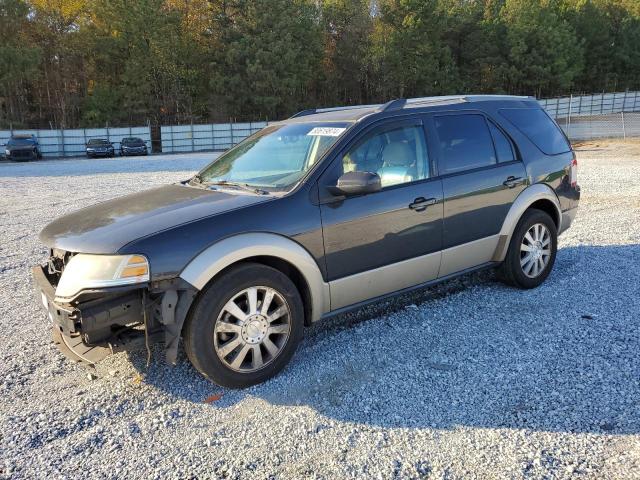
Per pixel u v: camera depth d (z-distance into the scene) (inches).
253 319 133.7
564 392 127.4
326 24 2233.0
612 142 1140.5
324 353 153.2
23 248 294.0
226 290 128.7
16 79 1844.2
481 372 138.9
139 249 120.7
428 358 147.9
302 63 1993.1
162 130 1670.8
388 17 2167.8
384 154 159.5
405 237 159.9
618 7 2755.9
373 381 136.3
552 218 210.1
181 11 2009.1
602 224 309.4
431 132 171.2
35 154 1348.4
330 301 149.2
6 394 134.5
